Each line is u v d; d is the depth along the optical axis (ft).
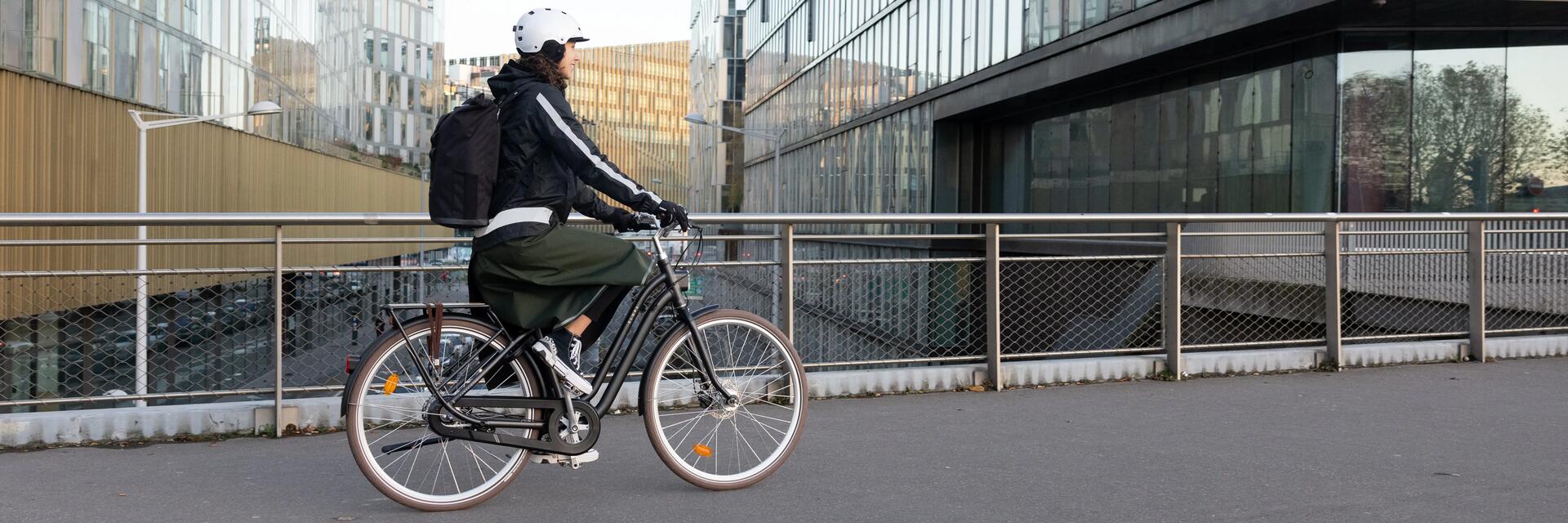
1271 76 62.95
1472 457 14.93
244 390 16.90
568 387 12.55
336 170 169.48
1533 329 26.30
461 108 11.89
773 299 19.86
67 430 16.07
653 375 13.05
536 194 11.96
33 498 12.80
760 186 180.86
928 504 12.60
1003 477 13.89
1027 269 22.09
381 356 12.02
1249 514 12.12
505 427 12.29
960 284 21.48
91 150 76.89
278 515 12.09
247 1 114.52
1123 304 22.76
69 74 73.46
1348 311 24.68
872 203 118.93
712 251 19.26
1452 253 25.31
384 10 225.56
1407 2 52.24
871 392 20.62
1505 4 53.36
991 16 87.04
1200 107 69.36
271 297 16.81
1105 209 80.48
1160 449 15.51
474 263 12.14
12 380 16.14
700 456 13.34
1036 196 91.45
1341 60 57.98
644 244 18.81
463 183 11.68
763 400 13.75
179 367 16.83
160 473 14.12
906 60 107.45
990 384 21.45
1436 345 25.02
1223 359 23.17
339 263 17.01
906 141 108.06
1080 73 73.51
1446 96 58.75
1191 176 70.23
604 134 448.65
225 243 16.72
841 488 13.35
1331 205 58.34
